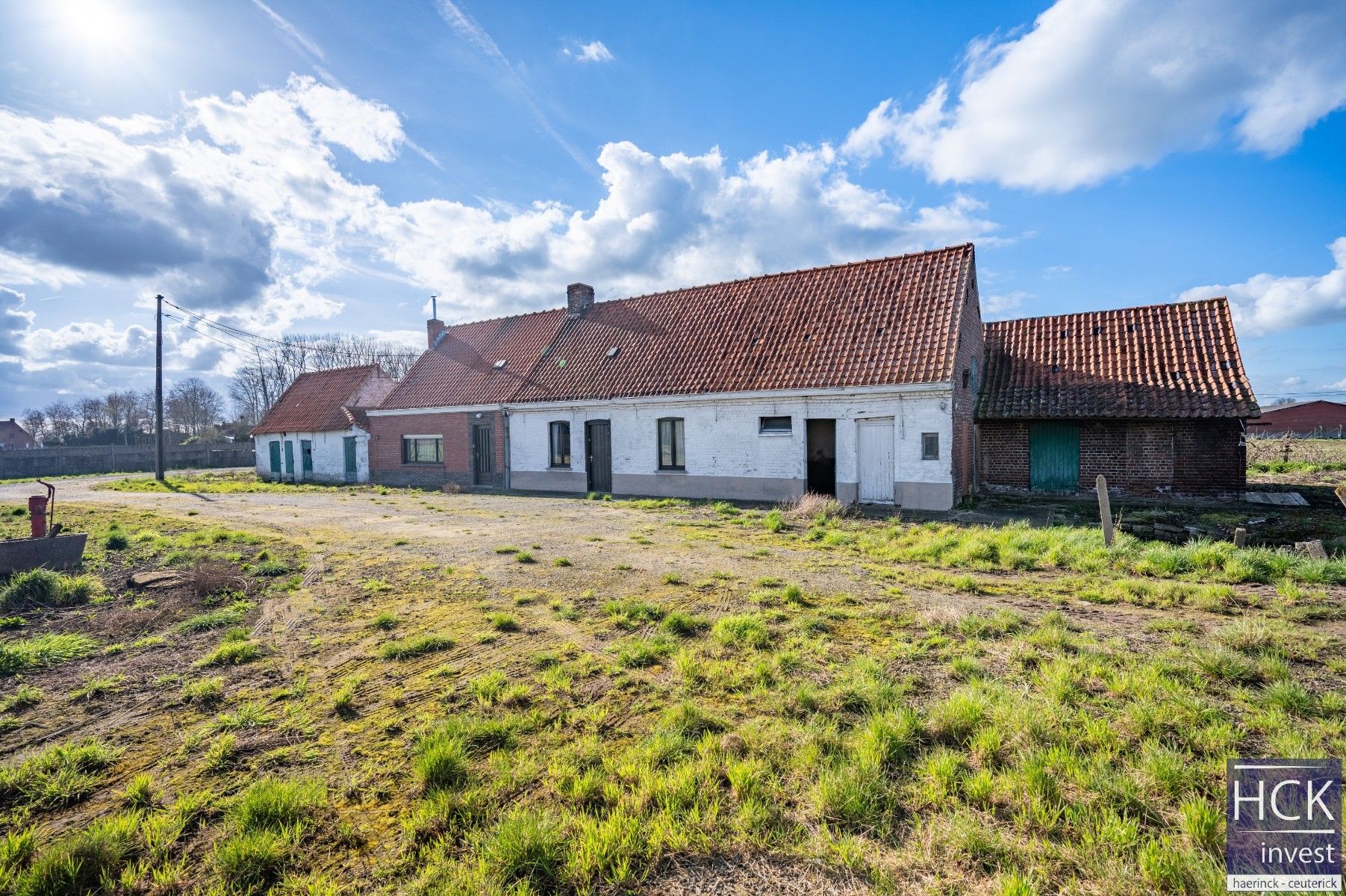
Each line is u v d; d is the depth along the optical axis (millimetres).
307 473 28750
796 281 18734
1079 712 4020
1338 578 6934
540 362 21938
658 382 17656
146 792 3490
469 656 5398
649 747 3746
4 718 4387
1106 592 6902
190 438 59094
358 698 4621
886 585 7449
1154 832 2949
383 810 3316
